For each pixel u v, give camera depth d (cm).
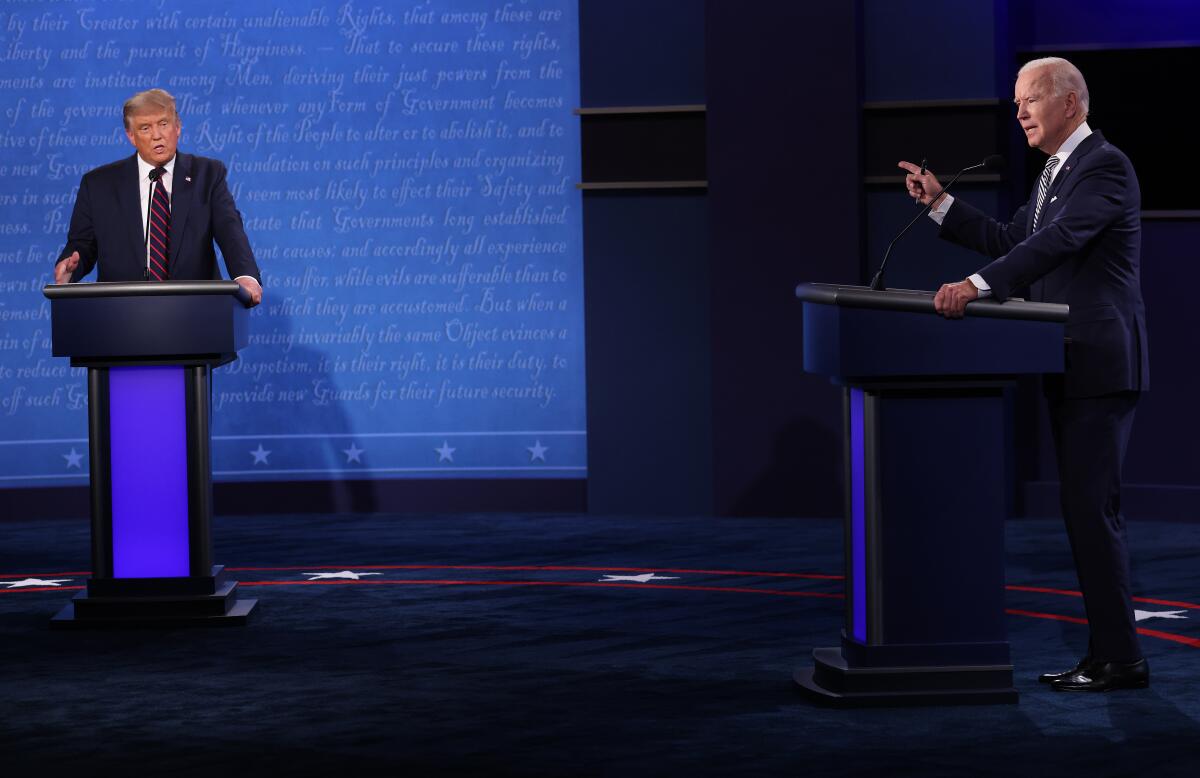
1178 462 1413
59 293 920
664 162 1467
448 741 675
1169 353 1411
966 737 671
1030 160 1478
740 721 705
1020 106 758
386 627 948
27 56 1483
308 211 1500
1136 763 627
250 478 1512
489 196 1495
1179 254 1404
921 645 731
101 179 985
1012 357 709
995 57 1412
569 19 1483
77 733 697
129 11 1486
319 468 1512
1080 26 1446
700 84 1459
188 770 632
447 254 1502
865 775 614
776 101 1426
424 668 829
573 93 1487
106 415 957
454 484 1509
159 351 929
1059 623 941
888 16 1429
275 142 1495
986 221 791
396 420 1509
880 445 725
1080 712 714
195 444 958
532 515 1487
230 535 1373
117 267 973
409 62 1492
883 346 701
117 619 950
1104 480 745
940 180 1415
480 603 1029
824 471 1438
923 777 610
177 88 1492
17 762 647
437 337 1505
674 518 1458
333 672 822
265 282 1502
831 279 1426
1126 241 736
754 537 1329
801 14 1417
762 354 1441
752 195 1436
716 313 1447
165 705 750
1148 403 1419
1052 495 1441
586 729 694
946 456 728
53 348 928
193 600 954
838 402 1430
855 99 1411
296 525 1433
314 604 1032
